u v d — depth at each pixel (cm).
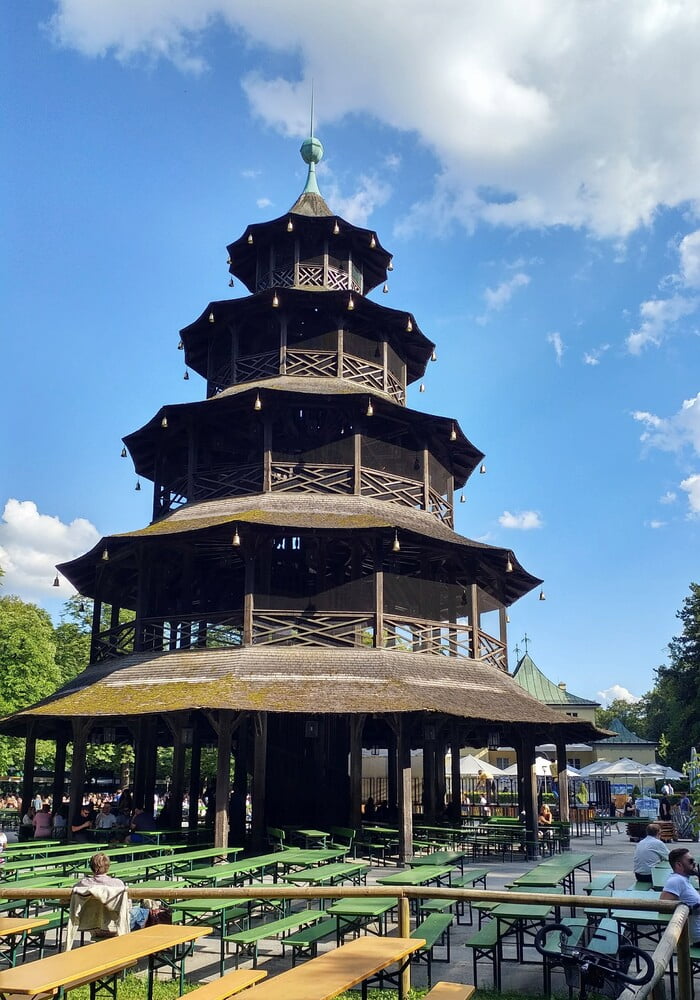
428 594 3022
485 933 1225
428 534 2703
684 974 862
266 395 2806
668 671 6462
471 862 2492
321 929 1242
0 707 4897
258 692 2303
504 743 3362
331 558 3153
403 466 3173
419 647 2750
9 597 5859
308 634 2580
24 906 1358
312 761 3002
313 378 3097
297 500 2775
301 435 3084
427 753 3197
